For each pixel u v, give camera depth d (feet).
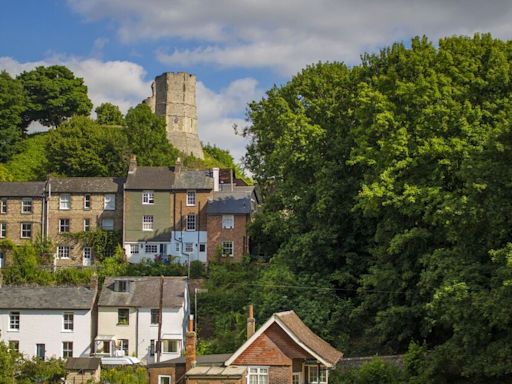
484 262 181.27
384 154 215.72
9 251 339.16
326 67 312.29
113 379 241.14
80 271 319.47
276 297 242.78
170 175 349.00
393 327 211.82
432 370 179.63
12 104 490.08
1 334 282.36
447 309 172.96
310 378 181.78
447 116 209.26
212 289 291.99
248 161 334.85
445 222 183.32
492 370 164.35
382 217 237.25
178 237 339.77
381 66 266.77
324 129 267.18
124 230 342.44
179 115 538.88
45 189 349.00
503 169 172.24
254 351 177.47
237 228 335.47
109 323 284.20
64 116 531.50
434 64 235.40
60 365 248.11
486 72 224.94
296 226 266.57
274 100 307.78
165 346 277.03
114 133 438.40
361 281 226.17
